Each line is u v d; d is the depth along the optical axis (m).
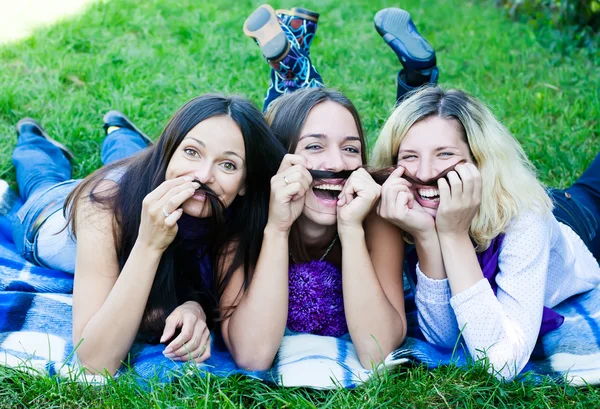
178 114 2.39
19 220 3.11
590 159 4.07
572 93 5.00
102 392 2.20
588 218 3.26
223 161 2.34
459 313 2.40
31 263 3.09
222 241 2.53
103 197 2.47
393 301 2.58
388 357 2.38
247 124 2.38
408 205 2.46
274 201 2.39
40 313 2.64
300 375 2.33
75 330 2.35
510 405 2.27
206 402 2.12
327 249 2.73
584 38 5.78
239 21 6.08
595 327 2.65
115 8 6.14
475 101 2.59
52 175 3.50
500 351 2.34
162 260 2.46
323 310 2.63
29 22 5.77
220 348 2.60
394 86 5.04
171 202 2.21
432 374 2.35
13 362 2.32
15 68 4.93
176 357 2.33
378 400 2.23
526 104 4.76
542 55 5.65
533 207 2.54
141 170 2.46
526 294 2.45
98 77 4.87
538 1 6.32
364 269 2.43
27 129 3.89
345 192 2.45
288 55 3.55
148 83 4.83
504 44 5.86
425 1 7.19
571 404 2.27
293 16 3.81
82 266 2.43
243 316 2.41
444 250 2.44
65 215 2.67
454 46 5.91
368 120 4.45
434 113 2.53
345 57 5.54
